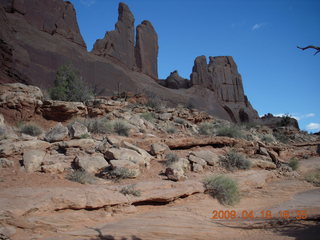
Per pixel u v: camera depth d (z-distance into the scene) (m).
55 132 10.24
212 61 78.69
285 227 6.09
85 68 41.69
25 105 13.84
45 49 36.22
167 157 10.74
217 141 14.02
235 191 9.04
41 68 33.69
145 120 17.02
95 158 8.71
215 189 8.90
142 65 68.12
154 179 8.67
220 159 12.29
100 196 6.38
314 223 6.27
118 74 47.28
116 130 12.88
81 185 7.07
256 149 15.68
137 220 6.11
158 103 24.98
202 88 67.75
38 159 7.99
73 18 51.97
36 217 5.20
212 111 59.28
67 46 41.81
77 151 9.15
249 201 9.39
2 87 14.16
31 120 14.12
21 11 40.97
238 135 17.91
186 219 6.57
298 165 16.52
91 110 17.30
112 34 61.19
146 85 54.56
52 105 14.79
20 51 31.06
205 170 10.96
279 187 11.96
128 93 25.05
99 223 5.77
